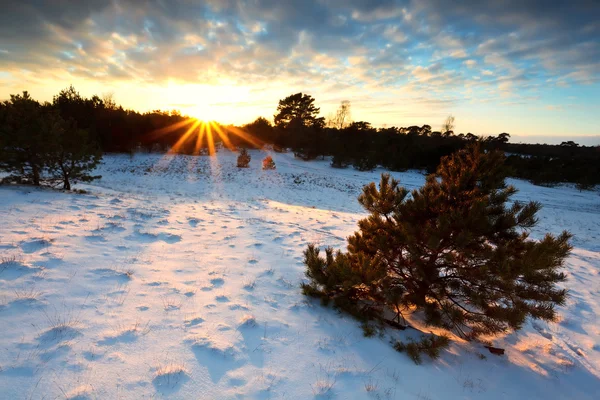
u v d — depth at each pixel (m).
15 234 5.79
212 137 41.25
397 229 4.35
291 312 4.50
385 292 4.18
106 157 27.39
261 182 22.48
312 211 13.28
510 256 3.70
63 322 3.48
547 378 3.87
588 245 12.37
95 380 2.75
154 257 5.88
